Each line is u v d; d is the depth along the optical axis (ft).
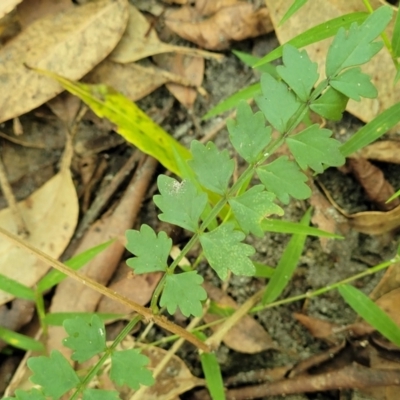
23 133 3.17
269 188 2.52
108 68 3.13
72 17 3.09
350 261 3.01
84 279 2.52
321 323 2.98
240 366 3.02
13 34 3.07
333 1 2.92
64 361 2.53
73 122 3.15
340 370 2.89
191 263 3.07
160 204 2.52
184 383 2.96
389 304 2.89
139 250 2.53
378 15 2.50
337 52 2.51
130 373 2.54
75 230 3.10
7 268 3.01
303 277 3.04
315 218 3.01
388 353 2.86
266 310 3.04
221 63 3.16
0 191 3.13
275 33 3.10
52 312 3.00
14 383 2.96
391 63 2.87
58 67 3.07
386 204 2.98
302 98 2.52
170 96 3.17
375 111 2.91
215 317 3.02
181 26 3.14
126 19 3.10
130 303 2.55
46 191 3.09
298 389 2.91
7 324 3.01
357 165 2.97
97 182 3.15
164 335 3.05
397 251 2.87
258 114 2.51
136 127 3.05
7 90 3.06
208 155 2.52
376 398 2.88
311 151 2.52
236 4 3.07
